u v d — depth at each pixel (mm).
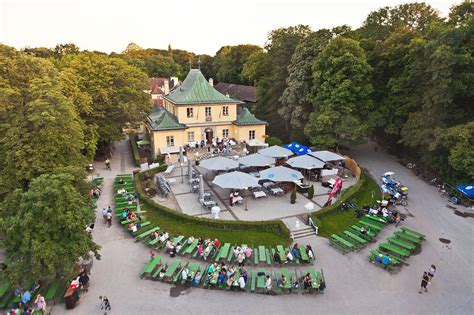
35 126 27562
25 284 18734
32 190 19656
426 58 40562
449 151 37844
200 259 24609
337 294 20828
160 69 127438
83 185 26953
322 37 53906
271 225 28344
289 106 55312
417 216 31750
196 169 45156
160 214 31391
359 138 48344
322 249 26156
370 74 48625
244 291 21203
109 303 19844
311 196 34938
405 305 19719
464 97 39062
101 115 47125
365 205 32875
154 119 57562
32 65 32312
